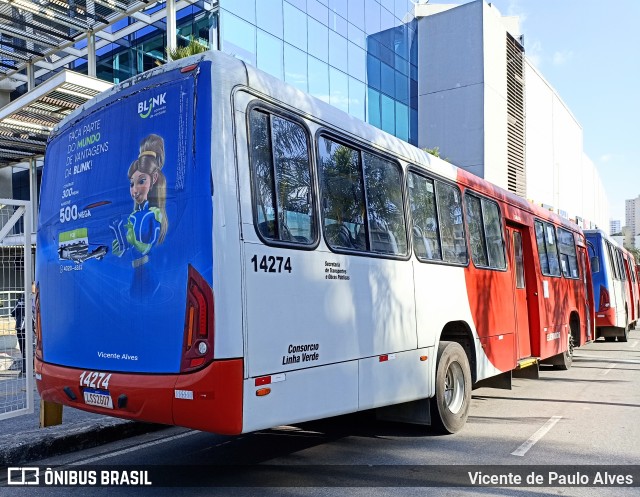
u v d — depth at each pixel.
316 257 4.77
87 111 5.12
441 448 6.19
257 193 4.32
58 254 5.19
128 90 4.73
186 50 13.79
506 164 29.67
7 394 7.47
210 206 4.04
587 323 13.69
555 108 39.12
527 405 8.54
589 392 9.59
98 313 4.69
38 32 14.22
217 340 3.93
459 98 28.28
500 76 29.61
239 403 3.97
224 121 4.17
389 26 27.31
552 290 10.73
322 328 4.76
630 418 7.64
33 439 5.90
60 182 5.33
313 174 4.89
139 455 6.00
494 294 8.13
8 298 7.25
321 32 22.25
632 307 22.33
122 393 4.37
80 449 6.24
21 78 18.86
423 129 29.20
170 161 4.30
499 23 29.73
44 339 5.32
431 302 6.47
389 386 5.60
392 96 27.25
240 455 5.95
